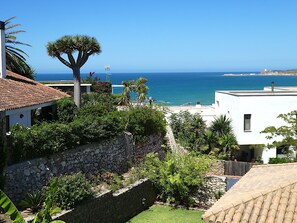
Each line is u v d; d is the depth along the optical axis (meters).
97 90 45.75
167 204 24.30
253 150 36.75
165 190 24.47
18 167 17.64
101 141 23.19
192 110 44.50
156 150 29.73
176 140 34.38
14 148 17.58
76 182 18.42
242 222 10.64
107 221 19.98
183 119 37.84
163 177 24.09
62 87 43.50
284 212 10.91
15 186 17.44
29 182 18.12
